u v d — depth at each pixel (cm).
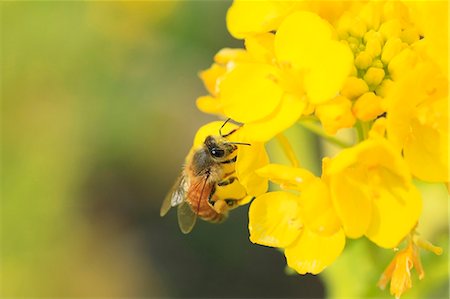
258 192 22
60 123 46
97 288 45
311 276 44
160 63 47
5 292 44
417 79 21
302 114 22
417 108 21
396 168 21
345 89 21
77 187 46
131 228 47
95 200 48
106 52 46
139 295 45
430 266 25
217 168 24
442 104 21
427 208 28
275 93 21
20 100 46
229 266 45
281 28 21
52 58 46
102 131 46
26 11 46
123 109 46
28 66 46
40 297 44
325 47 21
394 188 21
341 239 21
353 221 21
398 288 21
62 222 45
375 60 22
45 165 45
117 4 46
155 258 46
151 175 48
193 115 48
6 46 46
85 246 46
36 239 44
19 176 45
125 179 48
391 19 22
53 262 45
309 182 21
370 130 21
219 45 46
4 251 44
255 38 22
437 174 21
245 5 22
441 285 29
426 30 21
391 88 21
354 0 22
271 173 21
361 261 25
